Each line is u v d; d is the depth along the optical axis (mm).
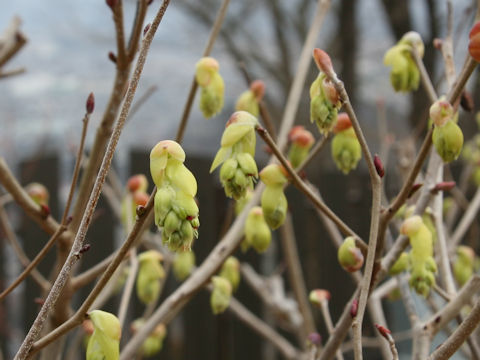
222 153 1248
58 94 7641
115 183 2801
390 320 4281
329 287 4520
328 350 1438
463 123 4945
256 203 2012
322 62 1225
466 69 1302
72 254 1028
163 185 1064
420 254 1427
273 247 4512
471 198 4266
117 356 1156
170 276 4074
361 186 4523
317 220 4500
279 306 3176
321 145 1692
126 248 1101
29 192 2148
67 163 4066
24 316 4145
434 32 5203
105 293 1986
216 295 1941
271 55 8344
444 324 1545
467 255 2209
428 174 1625
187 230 1045
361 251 1454
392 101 7852
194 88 1807
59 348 1751
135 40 1686
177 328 4250
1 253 4137
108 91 8000
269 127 2039
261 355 4465
